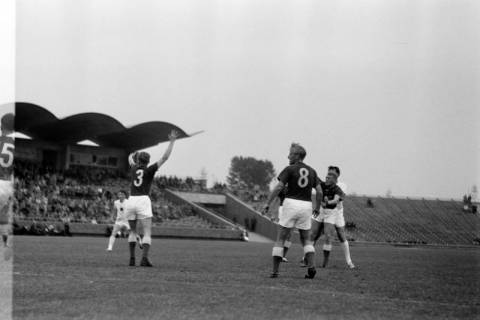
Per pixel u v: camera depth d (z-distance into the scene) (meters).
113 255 17.69
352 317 6.40
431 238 67.06
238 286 9.11
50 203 51.53
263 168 126.75
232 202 68.50
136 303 6.96
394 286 10.16
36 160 63.50
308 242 11.25
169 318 6.05
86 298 7.28
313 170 11.33
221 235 56.56
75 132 62.47
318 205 11.45
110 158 68.06
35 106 53.97
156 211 59.62
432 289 9.91
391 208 72.88
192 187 71.00
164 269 12.31
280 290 8.73
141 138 66.50
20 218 48.72
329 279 11.16
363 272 13.73
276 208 66.81
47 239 32.94
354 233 65.62
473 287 10.59
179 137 65.50
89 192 56.94
